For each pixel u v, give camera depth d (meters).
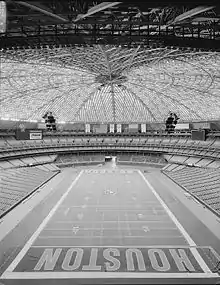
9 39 21.28
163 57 35.47
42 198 44.34
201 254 24.72
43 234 29.30
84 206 40.19
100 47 32.31
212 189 45.75
